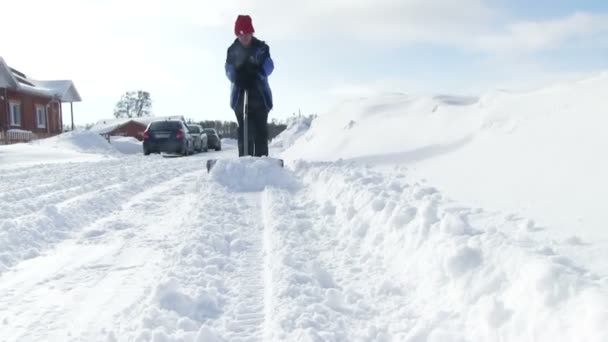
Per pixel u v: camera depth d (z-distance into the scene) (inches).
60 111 1466.5
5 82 1091.9
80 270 134.3
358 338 88.4
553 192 131.2
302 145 473.4
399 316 95.4
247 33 294.5
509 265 86.4
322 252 140.5
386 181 195.2
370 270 122.3
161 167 443.8
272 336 90.9
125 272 131.5
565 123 183.2
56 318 103.7
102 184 295.3
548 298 72.6
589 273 78.0
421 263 108.9
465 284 91.4
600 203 113.0
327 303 104.1
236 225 175.3
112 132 1914.4
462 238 104.0
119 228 182.4
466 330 82.0
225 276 124.4
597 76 235.6
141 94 3914.9
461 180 175.0
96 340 93.1
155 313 100.7
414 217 129.7
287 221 173.8
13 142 1041.5
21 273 132.7
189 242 150.3
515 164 169.5
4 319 103.4
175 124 798.5
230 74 301.4
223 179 258.8
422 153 245.6
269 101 308.5
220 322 99.0
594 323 63.1
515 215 119.4
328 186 218.8
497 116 240.8
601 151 143.6
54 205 205.3
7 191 273.6
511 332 74.2
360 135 347.6
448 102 341.4
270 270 126.0
